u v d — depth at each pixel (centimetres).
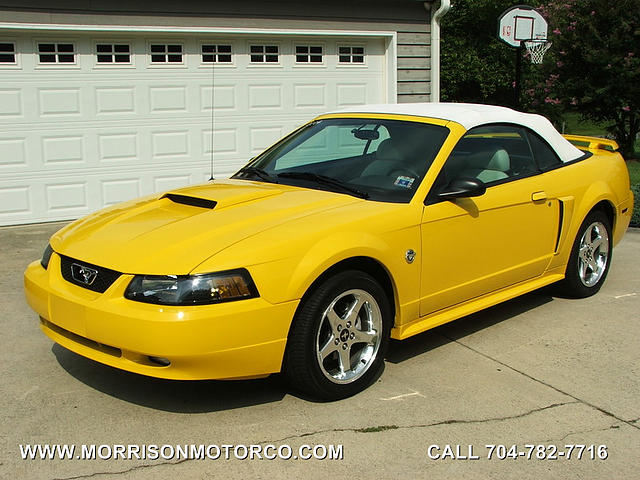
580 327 483
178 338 310
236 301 320
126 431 333
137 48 855
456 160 429
